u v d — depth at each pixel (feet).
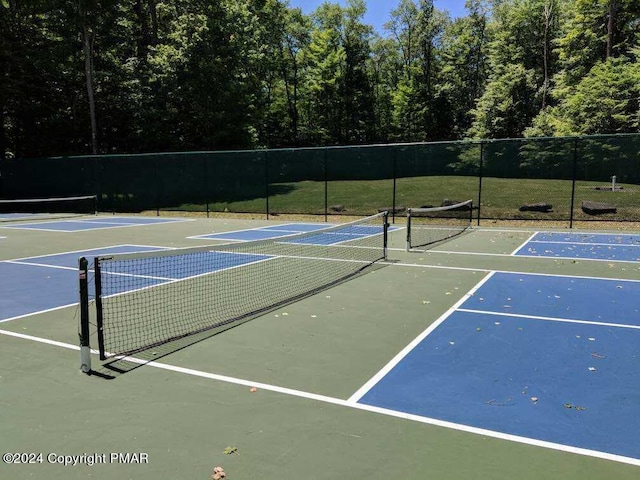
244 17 115.55
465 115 187.52
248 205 86.89
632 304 26.11
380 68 214.90
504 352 19.16
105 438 12.92
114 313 25.18
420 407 14.56
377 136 184.55
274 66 164.86
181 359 18.62
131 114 113.91
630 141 87.20
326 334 21.47
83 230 64.08
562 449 12.25
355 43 175.42
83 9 102.68
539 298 27.50
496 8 181.06
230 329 22.27
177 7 118.32
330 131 175.42
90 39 108.37
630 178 87.76
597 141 89.25
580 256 41.39
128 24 123.75
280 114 184.55
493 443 12.53
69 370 17.66
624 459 11.80
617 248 45.44
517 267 36.63
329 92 173.88
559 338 20.75
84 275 17.33
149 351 19.52
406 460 11.76
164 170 90.38
